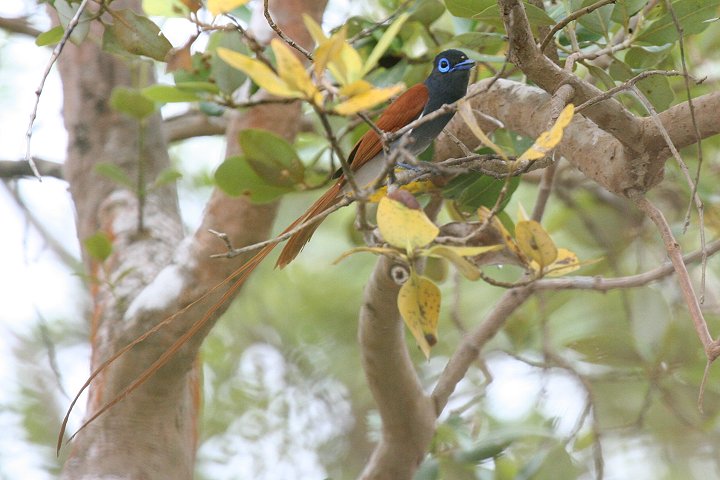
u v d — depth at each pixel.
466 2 7.87
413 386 9.62
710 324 11.09
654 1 7.86
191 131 13.63
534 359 12.76
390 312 8.88
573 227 14.05
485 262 8.65
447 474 10.05
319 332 17.25
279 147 8.38
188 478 10.02
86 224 11.45
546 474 10.04
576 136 7.63
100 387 9.69
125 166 11.72
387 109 9.76
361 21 10.12
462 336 10.78
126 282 10.37
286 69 4.84
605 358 11.03
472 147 9.36
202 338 9.60
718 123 6.77
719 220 12.72
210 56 7.93
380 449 10.09
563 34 8.93
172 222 11.43
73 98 12.12
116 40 7.59
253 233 9.59
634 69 8.24
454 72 9.87
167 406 9.71
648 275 9.53
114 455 9.48
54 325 16.84
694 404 11.52
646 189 7.26
